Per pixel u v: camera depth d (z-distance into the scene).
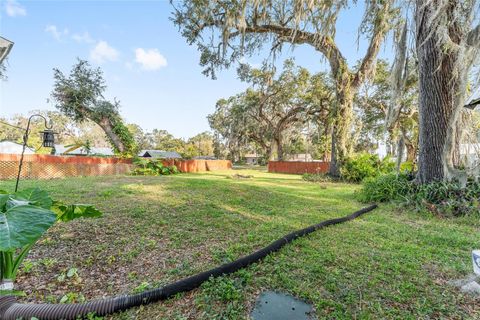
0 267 1.57
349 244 3.01
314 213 4.66
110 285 2.02
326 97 19.03
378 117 19.33
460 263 2.47
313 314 1.69
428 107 5.52
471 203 4.55
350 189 8.77
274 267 2.34
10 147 15.44
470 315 1.69
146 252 2.66
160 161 15.84
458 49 4.49
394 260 2.54
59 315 1.56
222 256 2.56
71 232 3.13
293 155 35.72
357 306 1.77
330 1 7.59
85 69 15.41
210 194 6.23
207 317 1.64
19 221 1.36
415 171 6.70
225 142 32.19
